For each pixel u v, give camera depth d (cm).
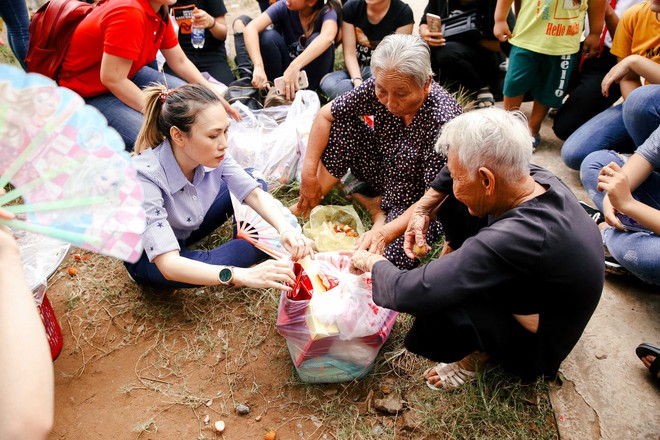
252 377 212
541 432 187
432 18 348
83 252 267
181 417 199
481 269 156
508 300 170
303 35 365
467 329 170
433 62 371
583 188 296
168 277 198
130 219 100
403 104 216
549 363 184
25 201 94
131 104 286
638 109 242
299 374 205
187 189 213
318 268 204
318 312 185
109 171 98
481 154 150
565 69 299
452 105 229
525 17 301
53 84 92
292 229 213
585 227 159
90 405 204
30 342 78
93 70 288
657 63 264
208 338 225
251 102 343
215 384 210
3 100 89
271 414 199
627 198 198
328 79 357
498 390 196
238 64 383
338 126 258
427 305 164
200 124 188
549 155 328
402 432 191
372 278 182
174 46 313
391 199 262
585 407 193
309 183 269
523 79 311
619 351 211
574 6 283
